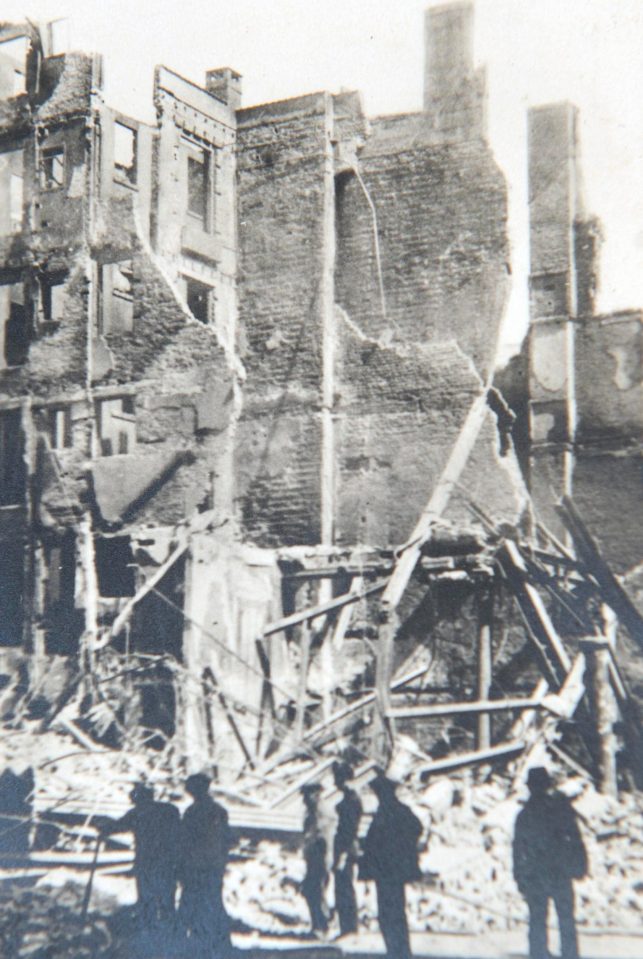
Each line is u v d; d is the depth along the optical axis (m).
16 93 26.02
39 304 24.97
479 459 21.89
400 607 20.08
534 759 16.27
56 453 24.02
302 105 24.50
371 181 24.30
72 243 24.67
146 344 23.69
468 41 23.83
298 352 23.78
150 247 24.03
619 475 22.08
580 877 9.66
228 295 25.12
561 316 22.83
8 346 25.66
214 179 25.00
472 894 12.59
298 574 19.89
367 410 23.36
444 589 19.86
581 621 19.25
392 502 22.78
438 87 24.00
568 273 22.86
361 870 10.01
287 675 20.45
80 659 21.22
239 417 23.97
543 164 23.28
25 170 25.48
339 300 24.20
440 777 15.92
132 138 25.67
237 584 20.11
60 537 23.55
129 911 11.02
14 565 23.88
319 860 11.20
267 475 23.53
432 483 22.56
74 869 13.58
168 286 23.62
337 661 20.09
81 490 23.59
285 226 24.31
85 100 24.92
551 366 22.73
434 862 13.25
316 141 24.25
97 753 17.81
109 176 24.73
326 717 19.38
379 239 24.11
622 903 12.45
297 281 24.03
